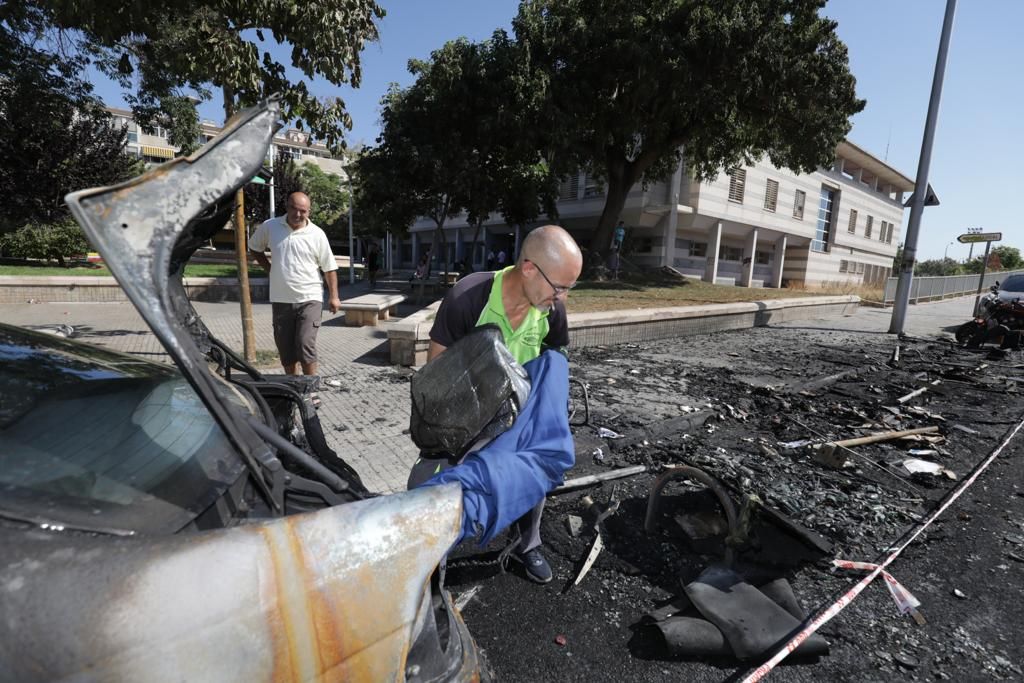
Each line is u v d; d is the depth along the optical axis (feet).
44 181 57.52
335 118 18.45
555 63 51.44
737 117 55.52
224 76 15.64
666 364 26.71
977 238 58.34
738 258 105.70
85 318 31.78
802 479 12.51
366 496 6.24
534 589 8.30
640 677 6.68
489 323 6.44
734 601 7.60
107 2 14.25
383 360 23.79
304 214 14.96
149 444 4.42
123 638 2.84
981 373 27.30
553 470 5.99
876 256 150.92
